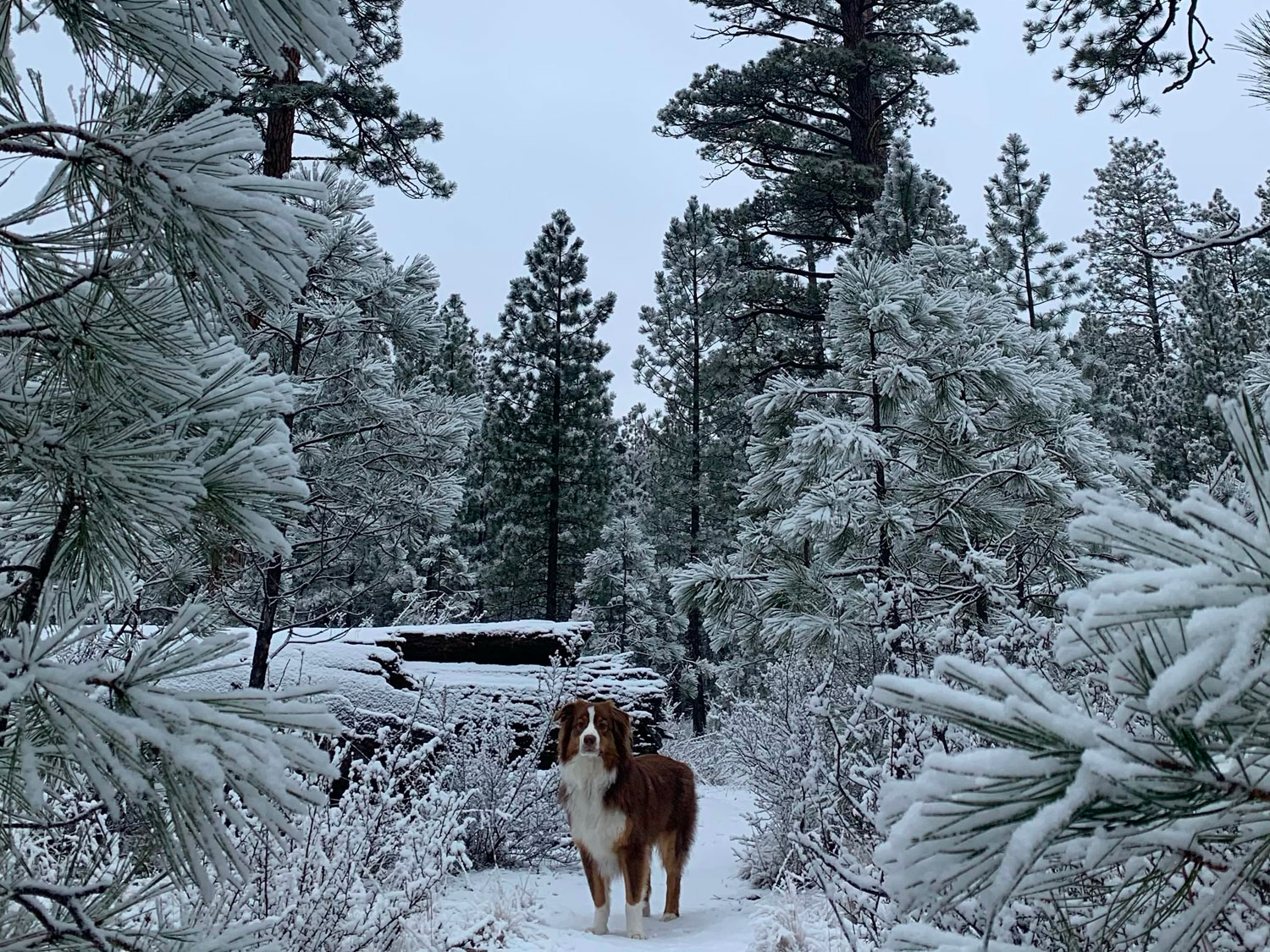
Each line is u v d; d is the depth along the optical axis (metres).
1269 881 1.35
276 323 7.25
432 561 23.75
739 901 6.98
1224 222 19.38
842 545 7.76
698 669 23.81
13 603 1.82
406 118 12.02
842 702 7.00
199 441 1.83
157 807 1.50
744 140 23.39
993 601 5.45
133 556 1.86
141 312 1.80
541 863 8.18
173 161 1.64
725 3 22.95
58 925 1.56
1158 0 6.66
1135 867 1.42
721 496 25.28
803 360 22.77
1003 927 2.27
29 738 1.48
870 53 21.56
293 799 1.47
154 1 1.75
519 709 9.31
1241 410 1.14
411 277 7.98
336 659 8.80
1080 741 1.06
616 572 24.77
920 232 13.20
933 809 1.04
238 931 1.82
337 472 7.58
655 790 6.62
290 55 7.62
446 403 8.08
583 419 26.70
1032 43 7.21
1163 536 1.11
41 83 1.71
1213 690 1.09
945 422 8.20
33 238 1.70
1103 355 31.00
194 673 1.61
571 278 27.31
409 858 5.03
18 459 1.74
